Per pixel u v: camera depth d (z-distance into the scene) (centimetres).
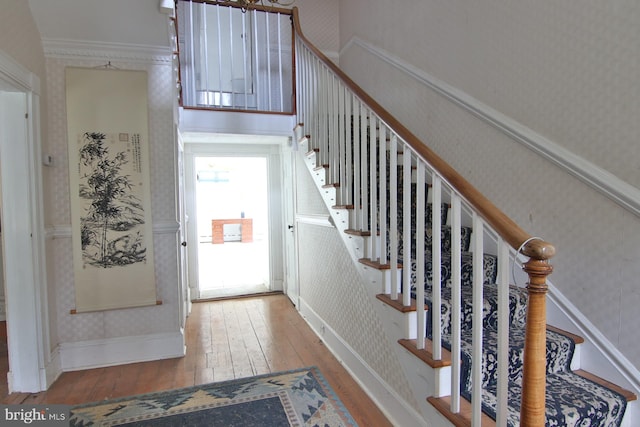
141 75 261
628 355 144
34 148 223
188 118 317
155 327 273
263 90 427
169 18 251
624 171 143
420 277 155
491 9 210
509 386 150
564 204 167
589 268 157
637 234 139
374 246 197
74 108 249
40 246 227
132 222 262
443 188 247
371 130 193
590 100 155
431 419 153
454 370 136
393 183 173
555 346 156
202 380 239
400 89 309
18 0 206
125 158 259
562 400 137
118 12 237
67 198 253
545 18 176
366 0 374
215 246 950
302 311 373
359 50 390
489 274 202
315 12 443
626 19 141
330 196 253
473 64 226
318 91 276
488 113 208
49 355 235
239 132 331
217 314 380
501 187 203
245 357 275
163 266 274
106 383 236
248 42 417
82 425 190
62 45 245
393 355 190
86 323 259
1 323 300
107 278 258
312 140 294
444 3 253
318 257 317
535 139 178
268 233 475
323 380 239
